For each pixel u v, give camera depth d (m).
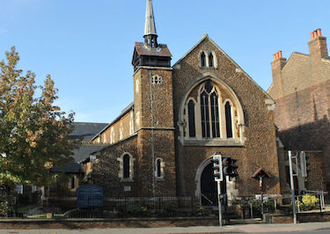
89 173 26.11
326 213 23.75
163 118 27.23
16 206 21.00
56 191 30.55
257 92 30.66
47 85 22.14
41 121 20.47
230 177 19.92
